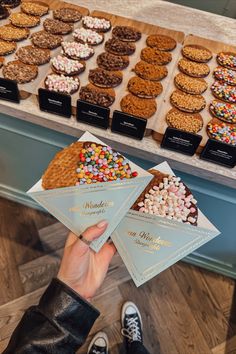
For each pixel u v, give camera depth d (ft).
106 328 3.24
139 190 1.96
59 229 3.76
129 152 2.43
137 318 3.25
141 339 3.17
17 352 1.47
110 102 2.46
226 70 2.80
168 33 2.98
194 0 3.27
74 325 1.56
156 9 3.07
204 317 3.40
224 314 3.44
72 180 1.99
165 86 2.67
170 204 1.99
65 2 3.14
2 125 2.82
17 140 2.96
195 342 3.26
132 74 2.72
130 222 1.93
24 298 3.30
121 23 3.02
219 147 2.15
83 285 1.81
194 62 2.84
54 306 1.55
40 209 3.84
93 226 1.78
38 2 3.09
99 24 2.94
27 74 2.57
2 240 3.63
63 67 2.62
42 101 2.36
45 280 3.42
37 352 1.48
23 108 2.45
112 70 2.71
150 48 2.86
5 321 3.16
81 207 1.89
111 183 1.96
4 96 2.43
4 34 2.82
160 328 3.30
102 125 2.37
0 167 3.45
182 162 2.31
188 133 2.13
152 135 2.39
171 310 3.40
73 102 2.46
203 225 1.99
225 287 3.62
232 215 2.79
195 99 2.57
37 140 2.85
